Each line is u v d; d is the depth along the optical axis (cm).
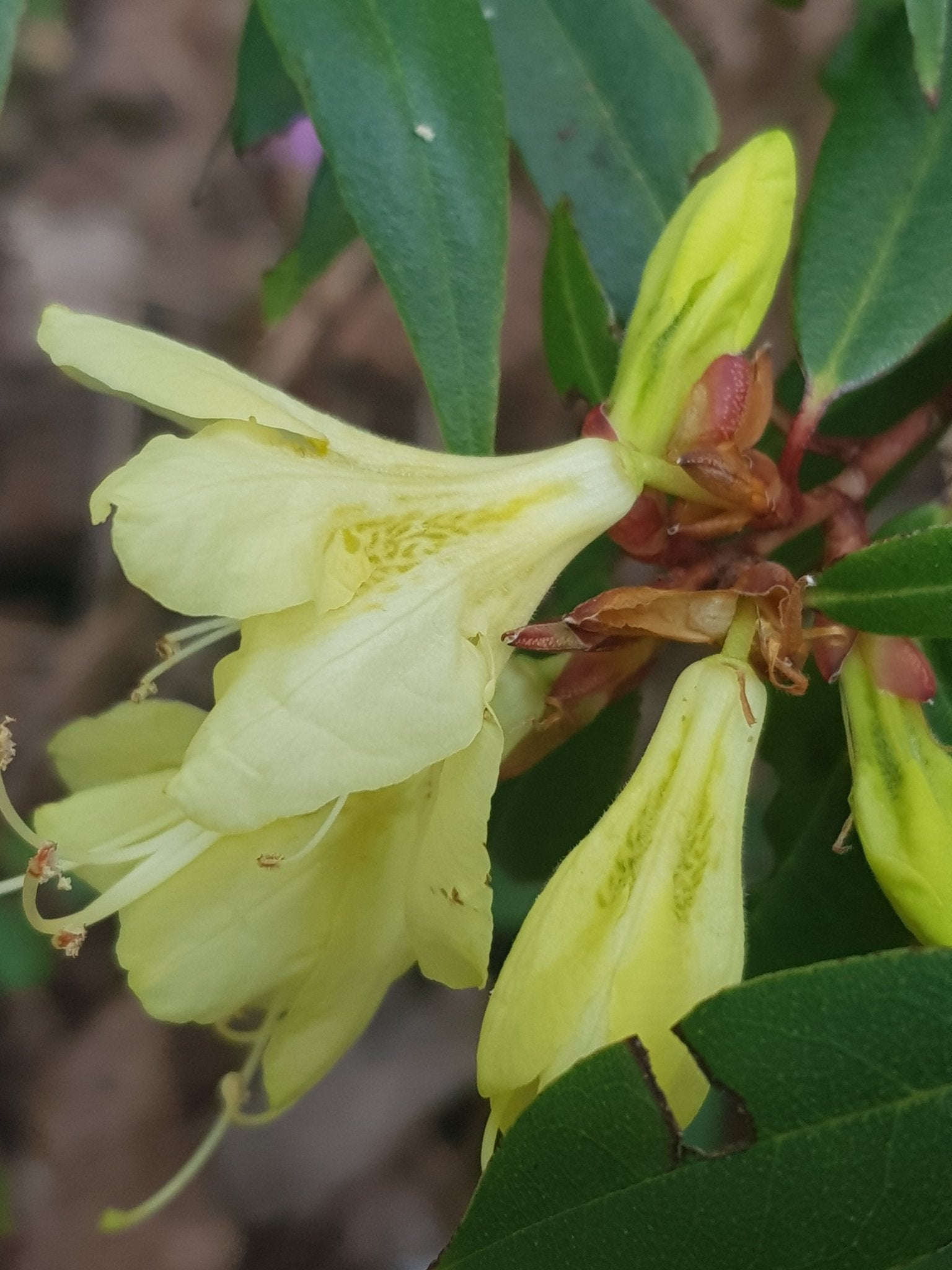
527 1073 9
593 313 13
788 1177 8
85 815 11
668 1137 8
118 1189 33
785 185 11
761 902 14
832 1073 8
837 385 12
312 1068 11
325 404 34
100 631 32
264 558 9
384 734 9
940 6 11
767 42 30
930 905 10
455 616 9
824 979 8
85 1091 33
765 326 27
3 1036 33
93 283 36
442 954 9
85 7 39
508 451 34
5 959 25
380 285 32
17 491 35
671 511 11
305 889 10
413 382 34
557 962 9
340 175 11
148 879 10
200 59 39
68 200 37
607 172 14
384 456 10
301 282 16
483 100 11
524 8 14
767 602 10
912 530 12
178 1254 32
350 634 9
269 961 10
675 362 11
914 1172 8
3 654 34
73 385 36
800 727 14
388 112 11
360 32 11
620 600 10
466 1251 9
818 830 14
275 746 8
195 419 10
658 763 10
